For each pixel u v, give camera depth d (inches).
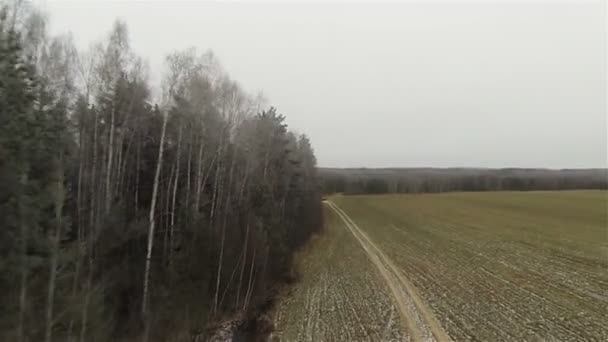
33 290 450.0
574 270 912.9
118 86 673.6
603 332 583.5
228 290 816.3
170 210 834.2
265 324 747.4
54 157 479.8
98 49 658.2
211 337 688.4
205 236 783.7
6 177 386.9
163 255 694.5
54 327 448.8
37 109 476.4
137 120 761.0
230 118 951.6
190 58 753.0
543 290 792.3
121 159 757.9
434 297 818.2
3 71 396.2
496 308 721.0
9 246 394.9
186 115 766.5
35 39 549.3
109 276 585.3
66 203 633.6
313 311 804.6
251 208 1031.6
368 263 1195.9
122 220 653.9
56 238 437.1
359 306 812.0
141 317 592.4
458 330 641.0
